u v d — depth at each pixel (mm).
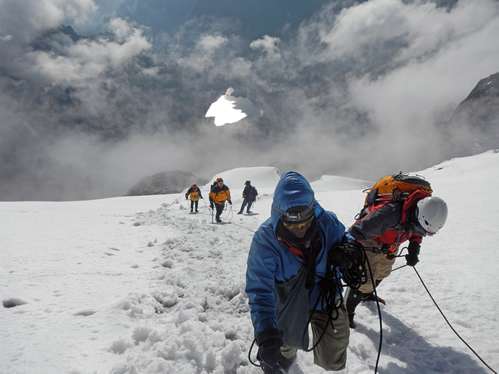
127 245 8711
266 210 19531
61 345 3760
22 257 7309
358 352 3984
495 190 18234
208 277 6242
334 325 3002
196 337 3848
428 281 5957
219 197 14484
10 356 3477
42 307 4734
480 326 4531
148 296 5090
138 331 4023
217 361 3594
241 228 12172
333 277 2971
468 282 5859
